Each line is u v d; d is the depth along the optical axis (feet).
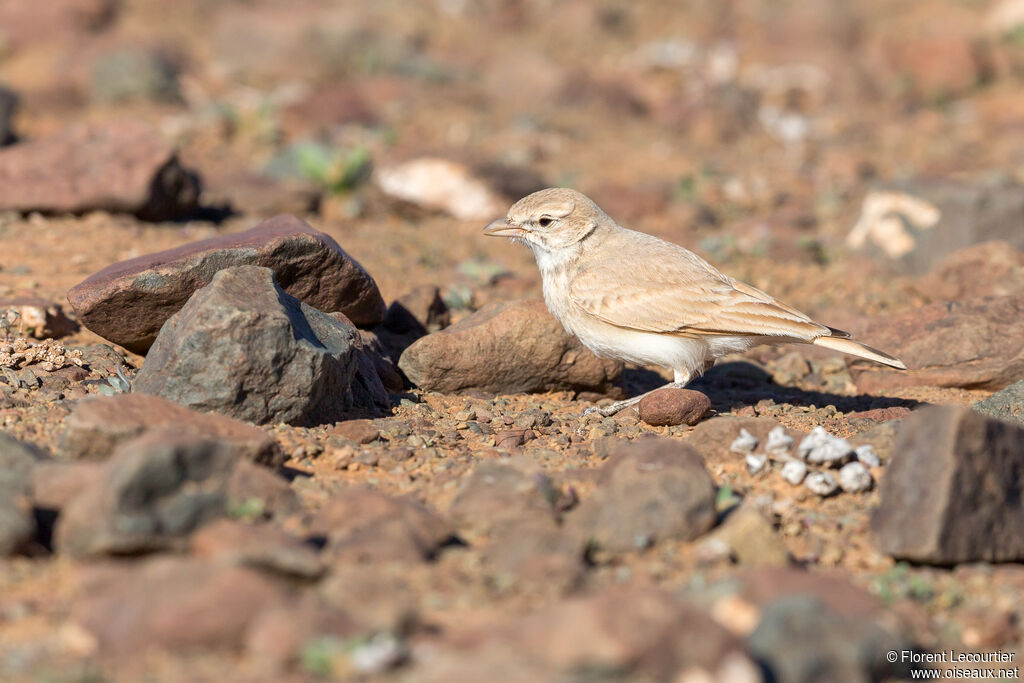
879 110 118.21
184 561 22.95
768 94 119.85
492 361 42.47
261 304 34.68
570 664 20.04
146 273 39.11
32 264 52.80
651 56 127.95
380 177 78.33
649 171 90.89
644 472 28.30
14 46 117.60
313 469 32.60
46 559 25.27
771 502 30.71
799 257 66.39
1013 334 45.21
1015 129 107.24
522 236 42.04
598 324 40.65
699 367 41.01
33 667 20.93
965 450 27.81
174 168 63.77
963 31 134.51
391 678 20.62
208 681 20.47
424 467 33.14
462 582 24.86
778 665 21.34
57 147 63.05
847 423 39.24
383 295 53.83
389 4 137.49
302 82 117.70
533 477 28.86
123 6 130.31
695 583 24.90
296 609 21.67
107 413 29.01
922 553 27.27
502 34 136.98
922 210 65.00
